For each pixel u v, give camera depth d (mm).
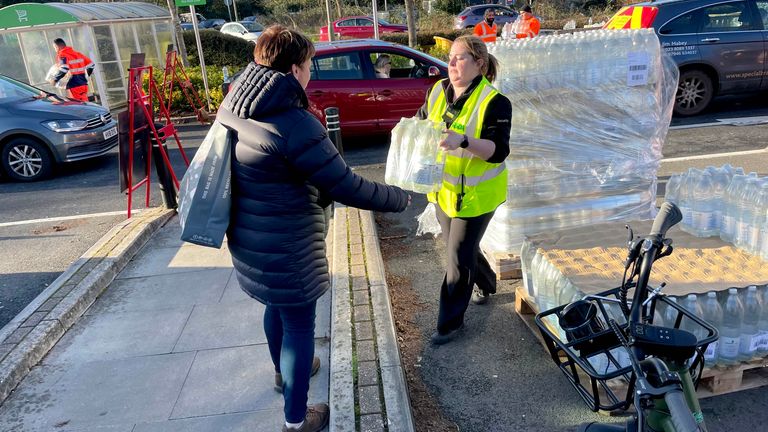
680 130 8703
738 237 3414
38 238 6094
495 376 3295
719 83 9422
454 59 3158
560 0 29656
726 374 2887
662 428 1765
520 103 4168
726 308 2820
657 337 1737
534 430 2877
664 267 3162
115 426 2990
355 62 8828
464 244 3363
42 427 3014
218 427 2941
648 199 4602
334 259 4586
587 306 2146
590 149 4332
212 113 12688
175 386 3293
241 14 43312
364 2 34375
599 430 2115
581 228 3838
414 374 3369
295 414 2656
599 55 4219
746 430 2783
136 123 6090
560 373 3270
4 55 12805
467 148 2990
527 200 4324
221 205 2383
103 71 13461
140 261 5070
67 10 12547
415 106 8945
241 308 4137
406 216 6039
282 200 2363
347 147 9328
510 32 10617
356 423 2748
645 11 6637
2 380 3236
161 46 16000
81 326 4008
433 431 2895
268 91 2254
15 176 8664
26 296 4703
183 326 3938
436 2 31641
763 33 9305
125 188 6066
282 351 2633
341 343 3398
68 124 8609
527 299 3660
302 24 33094
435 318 3967
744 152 7273
